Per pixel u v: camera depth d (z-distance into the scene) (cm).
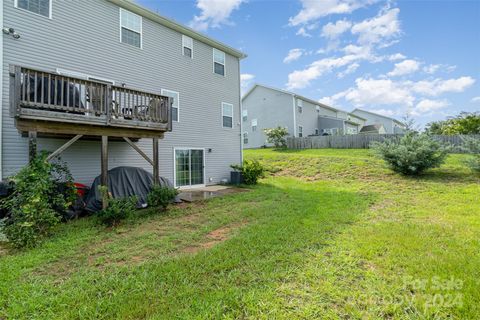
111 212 502
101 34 805
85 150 768
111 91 609
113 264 334
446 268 296
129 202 547
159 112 710
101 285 275
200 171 1112
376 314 221
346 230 445
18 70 480
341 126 2569
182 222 537
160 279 287
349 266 309
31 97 534
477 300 235
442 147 955
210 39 1127
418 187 837
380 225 469
